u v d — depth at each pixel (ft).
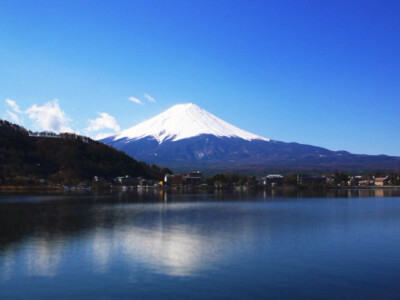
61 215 412.16
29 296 153.79
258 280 172.86
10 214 419.33
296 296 153.79
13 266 194.49
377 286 164.96
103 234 286.46
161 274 181.68
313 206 556.92
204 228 319.88
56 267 192.95
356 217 405.18
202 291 159.12
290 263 200.95
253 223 351.46
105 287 163.84
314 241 260.21
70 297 152.76
